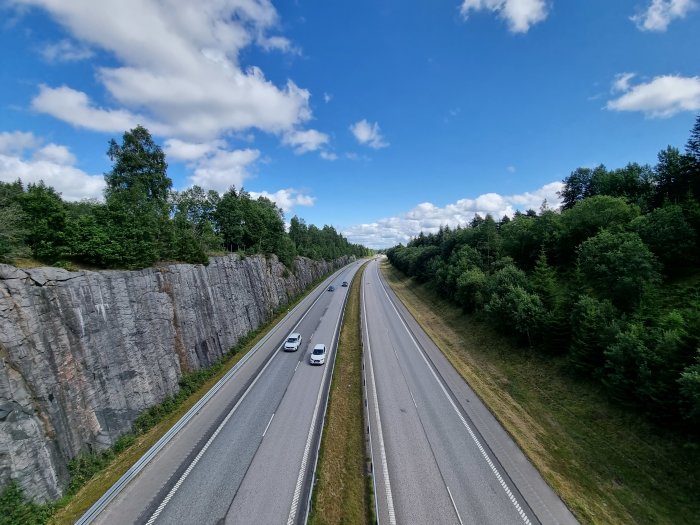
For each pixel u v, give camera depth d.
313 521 14.78
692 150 42.72
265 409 24.69
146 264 28.23
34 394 16.58
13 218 18.45
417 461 19.44
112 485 16.27
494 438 21.91
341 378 30.50
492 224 70.06
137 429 22.72
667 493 17.17
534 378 30.22
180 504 15.59
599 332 26.69
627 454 19.89
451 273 58.53
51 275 19.28
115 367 22.28
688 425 19.38
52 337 18.41
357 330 46.75
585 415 23.84
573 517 15.77
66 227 22.22
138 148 43.28
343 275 118.62
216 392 27.44
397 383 30.02
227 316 39.34
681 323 23.17
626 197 49.28
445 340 43.81
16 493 14.45
